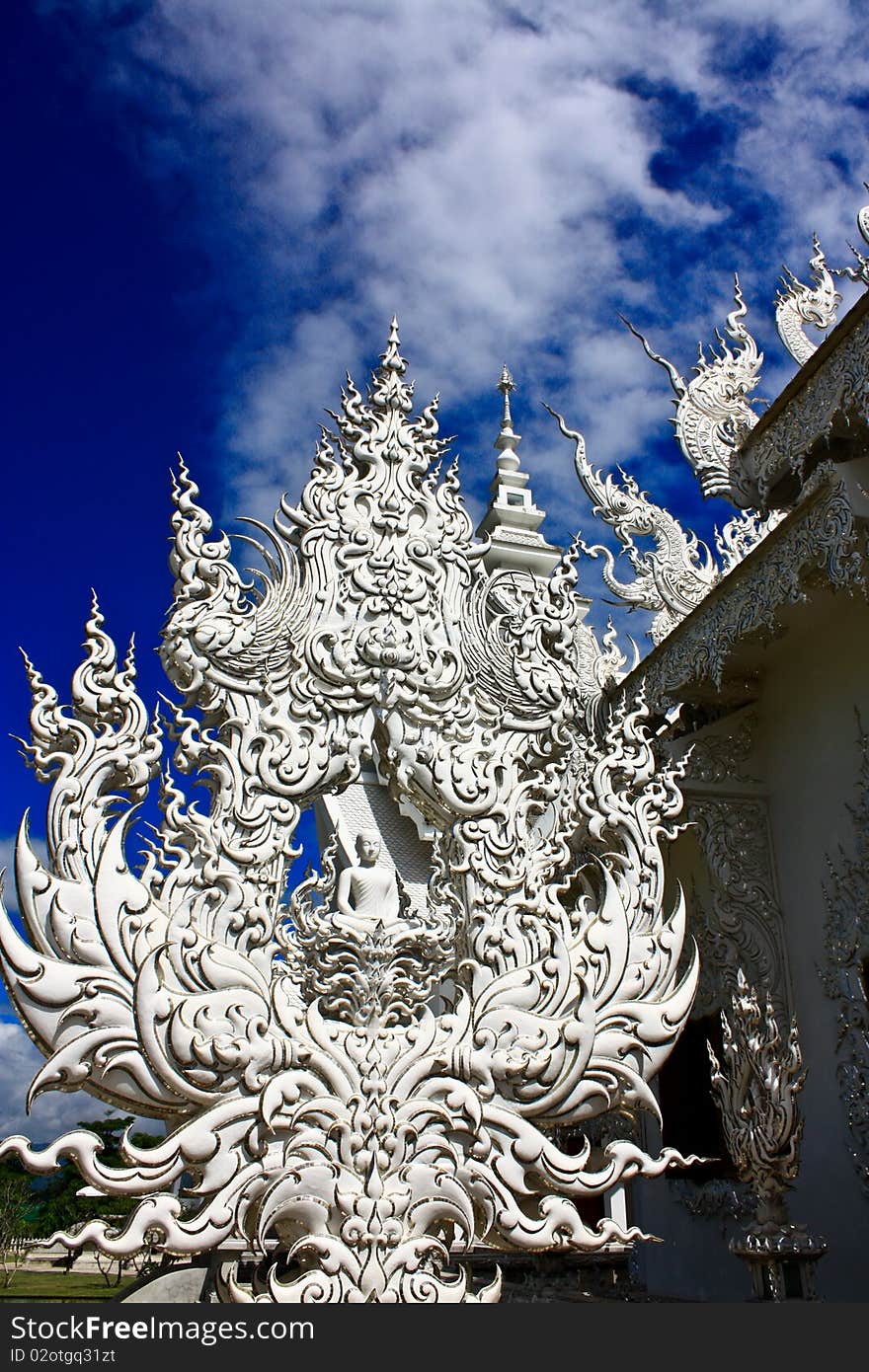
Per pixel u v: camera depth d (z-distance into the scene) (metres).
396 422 5.99
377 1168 4.44
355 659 5.36
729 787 8.05
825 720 7.51
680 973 8.15
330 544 5.56
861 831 6.99
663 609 9.31
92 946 4.40
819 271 9.69
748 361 9.80
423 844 8.14
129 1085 4.29
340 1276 4.26
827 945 7.16
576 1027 4.96
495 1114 4.72
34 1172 3.99
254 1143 4.32
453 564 5.79
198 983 4.52
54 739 4.67
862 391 5.97
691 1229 7.84
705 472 9.31
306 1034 4.60
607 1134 9.23
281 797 5.01
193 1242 4.10
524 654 5.76
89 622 4.85
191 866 4.74
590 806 5.53
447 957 5.03
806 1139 7.04
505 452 10.97
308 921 4.82
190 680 5.06
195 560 5.19
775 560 6.90
